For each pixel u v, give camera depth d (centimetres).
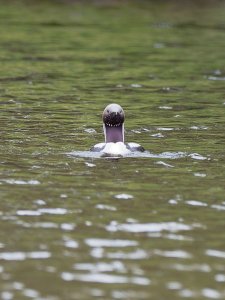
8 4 6250
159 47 4347
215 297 1187
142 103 2784
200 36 4856
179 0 6762
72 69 3531
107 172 1809
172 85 3184
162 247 1365
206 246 1370
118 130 1970
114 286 1220
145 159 1934
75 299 1177
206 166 1884
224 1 6831
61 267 1284
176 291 1204
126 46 4344
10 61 3694
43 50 4088
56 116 2517
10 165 1866
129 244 1377
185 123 2444
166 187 1698
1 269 1274
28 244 1373
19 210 1540
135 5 6525
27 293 1195
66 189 1675
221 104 2791
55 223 1472
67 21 5388
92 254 1335
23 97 2841
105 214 1521
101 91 3016
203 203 1594
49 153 1992
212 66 3719
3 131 2266
